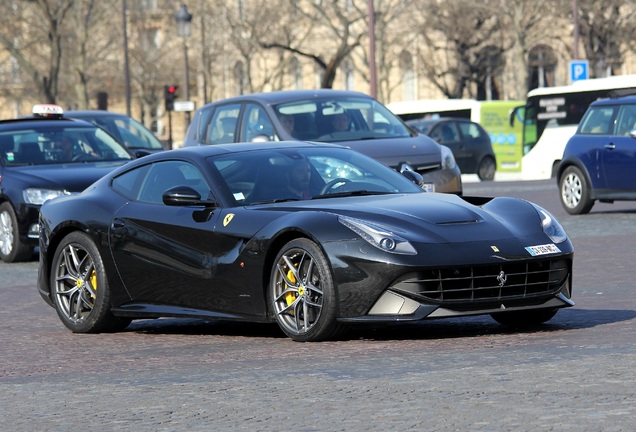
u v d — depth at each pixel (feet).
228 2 350.64
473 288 42.83
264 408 31.71
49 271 54.80
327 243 43.32
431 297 42.65
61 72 349.82
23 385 38.22
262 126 92.99
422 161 89.40
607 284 61.21
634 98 107.45
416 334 45.98
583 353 38.09
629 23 315.99
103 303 51.83
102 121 128.16
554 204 128.16
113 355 45.27
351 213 44.37
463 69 349.20
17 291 72.59
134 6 372.79
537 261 43.68
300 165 49.67
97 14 333.21
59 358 45.14
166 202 48.19
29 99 408.05
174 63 378.94
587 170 109.60
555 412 28.89
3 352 47.37
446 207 45.39
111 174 54.29
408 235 42.98
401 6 334.44
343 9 338.75
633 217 105.40
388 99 334.44
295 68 413.80
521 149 241.35
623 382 32.32
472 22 338.54
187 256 48.26
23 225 90.38
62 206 54.29
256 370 38.60
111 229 51.52
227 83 424.05
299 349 43.01
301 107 93.25
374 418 29.53
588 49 318.86
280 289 45.19
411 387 33.40
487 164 219.41
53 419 31.99
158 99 411.54
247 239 45.96
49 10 289.33
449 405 30.53
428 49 370.32
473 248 42.98
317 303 43.93
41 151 94.99
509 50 366.22
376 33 312.50
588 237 88.74
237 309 46.60
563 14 320.09
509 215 45.57
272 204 47.29
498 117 244.42
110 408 33.12
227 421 30.30
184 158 50.75
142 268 50.24
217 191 48.32
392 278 42.19
